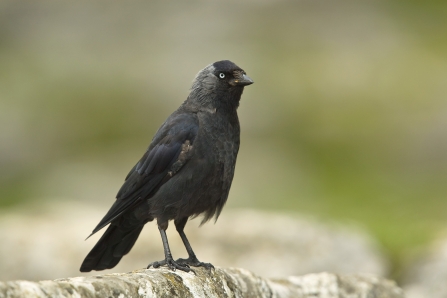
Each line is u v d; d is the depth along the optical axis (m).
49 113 23.94
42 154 22.64
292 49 26.33
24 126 23.36
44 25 28.72
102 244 7.67
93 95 24.72
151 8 29.50
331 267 12.00
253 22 28.08
